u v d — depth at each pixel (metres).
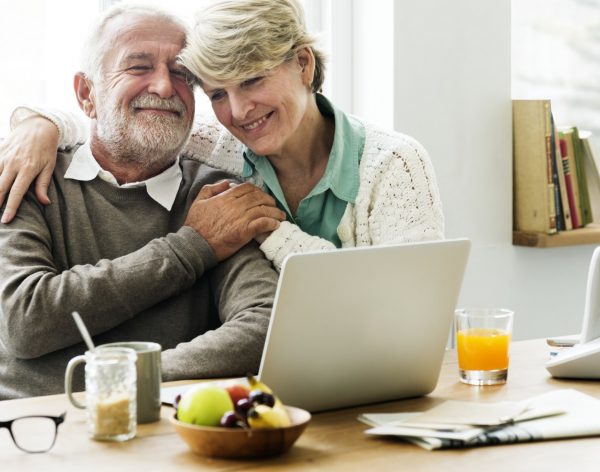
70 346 1.92
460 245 1.49
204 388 1.23
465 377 1.62
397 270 1.42
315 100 2.18
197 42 1.98
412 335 1.48
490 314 1.65
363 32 2.88
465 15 2.92
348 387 1.46
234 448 1.17
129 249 2.05
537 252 3.17
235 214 2.01
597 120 3.53
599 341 1.63
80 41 2.62
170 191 2.12
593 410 1.38
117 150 2.09
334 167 2.11
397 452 1.22
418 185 2.12
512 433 1.27
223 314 1.99
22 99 2.56
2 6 2.51
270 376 1.38
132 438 1.28
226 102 2.05
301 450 1.23
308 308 1.36
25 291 1.86
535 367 1.72
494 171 3.03
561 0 3.44
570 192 3.15
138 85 2.06
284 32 1.99
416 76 2.83
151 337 1.99
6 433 1.30
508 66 3.03
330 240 2.14
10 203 1.96
